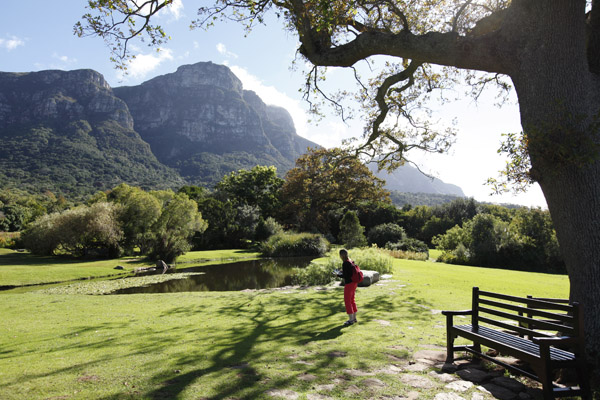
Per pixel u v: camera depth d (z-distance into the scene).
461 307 8.70
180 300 10.85
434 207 65.31
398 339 5.56
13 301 11.33
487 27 5.71
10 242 41.75
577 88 4.18
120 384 3.60
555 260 24.56
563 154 3.88
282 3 6.94
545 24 4.32
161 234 27.83
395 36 5.40
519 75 4.60
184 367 4.16
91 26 6.71
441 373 4.03
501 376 3.94
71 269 21.53
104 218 28.95
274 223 42.59
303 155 45.50
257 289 14.74
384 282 13.81
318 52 6.34
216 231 45.88
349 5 6.63
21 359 4.76
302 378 3.77
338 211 53.09
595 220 3.99
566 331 3.44
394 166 13.59
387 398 3.29
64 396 3.28
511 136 4.48
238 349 4.97
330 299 10.22
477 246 26.31
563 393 3.23
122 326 7.04
